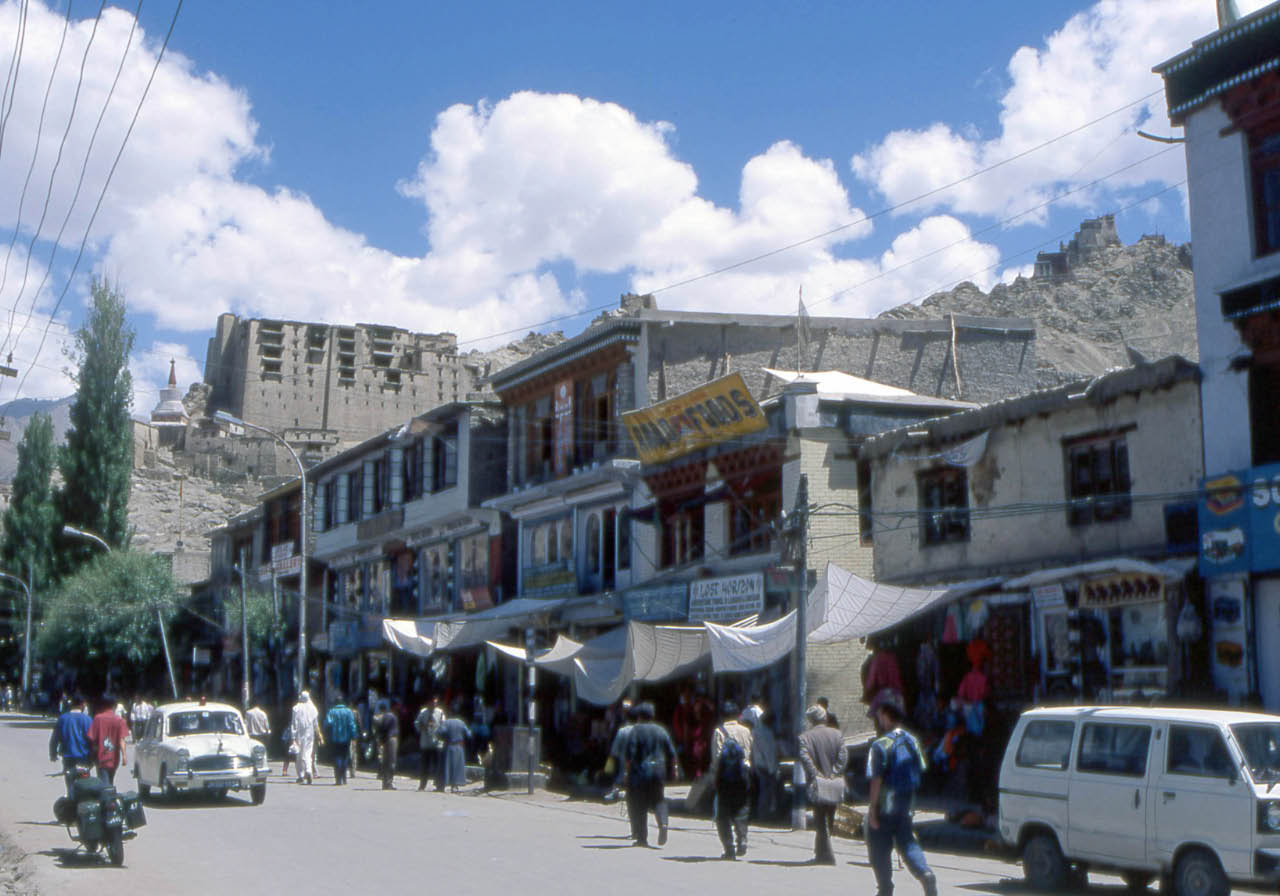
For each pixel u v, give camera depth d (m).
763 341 36.09
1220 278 19.00
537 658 30.02
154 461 121.38
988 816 18.66
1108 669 19.59
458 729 28.50
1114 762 13.02
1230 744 12.01
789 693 26.97
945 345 37.50
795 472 27.73
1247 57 18.73
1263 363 18.20
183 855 16.45
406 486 48.38
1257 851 11.48
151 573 64.50
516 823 20.95
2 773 32.62
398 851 16.70
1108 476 20.67
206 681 66.25
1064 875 13.42
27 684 74.62
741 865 15.23
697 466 31.22
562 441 38.41
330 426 151.38
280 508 61.94
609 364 36.28
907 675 24.00
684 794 25.58
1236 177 18.92
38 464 75.50
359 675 51.81
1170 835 12.22
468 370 163.50
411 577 48.66
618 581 35.06
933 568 24.27
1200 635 18.14
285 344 151.88
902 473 25.41
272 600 56.28
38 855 16.72
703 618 29.31
